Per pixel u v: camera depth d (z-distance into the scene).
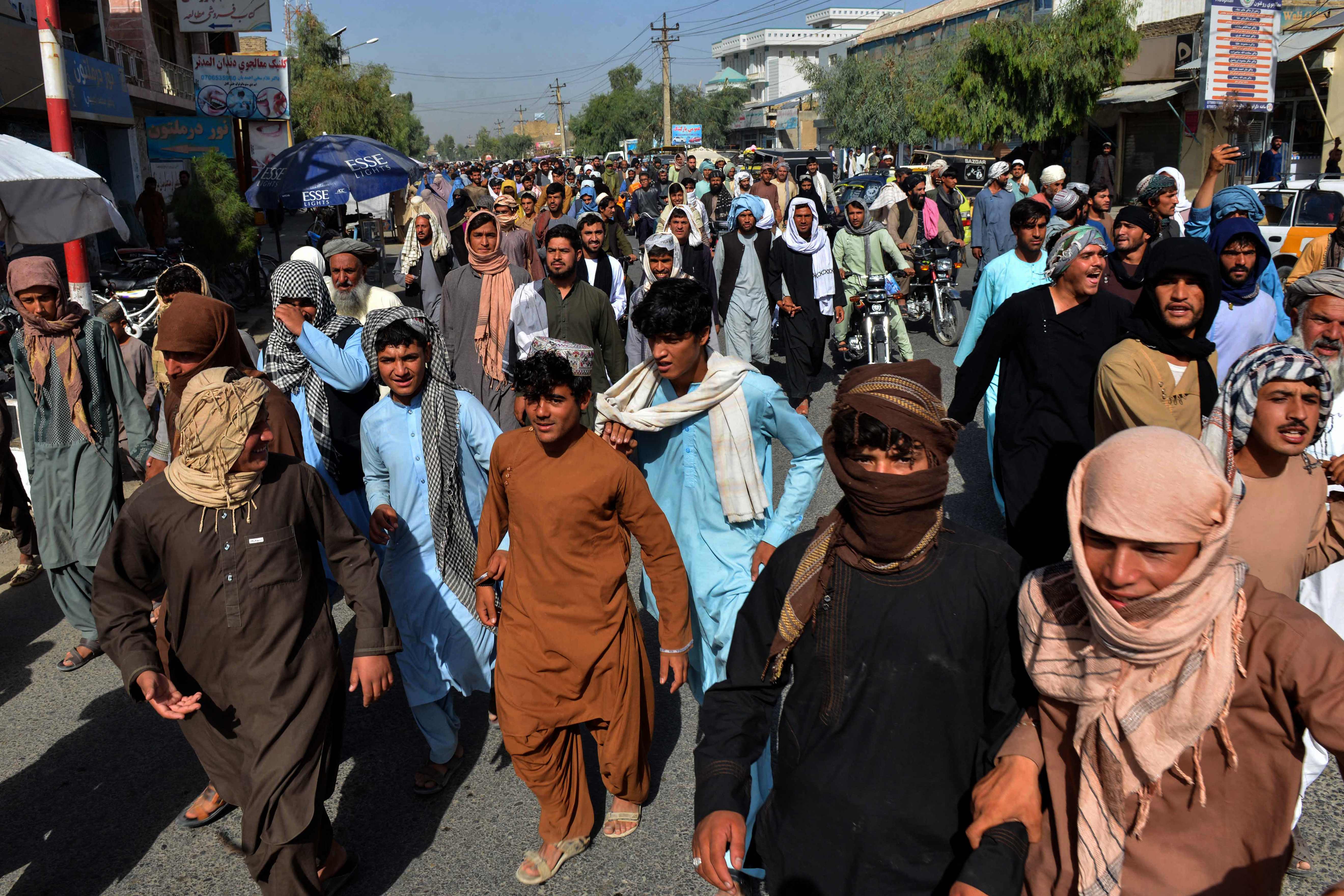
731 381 3.34
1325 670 1.73
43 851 3.62
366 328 4.32
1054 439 3.99
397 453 3.78
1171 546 1.67
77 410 4.85
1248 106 18.84
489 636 3.88
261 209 14.23
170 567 2.84
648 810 3.68
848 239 10.00
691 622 3.60
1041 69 24.02
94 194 6.93
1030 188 15.68
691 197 20.70
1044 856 1.97
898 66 35.38
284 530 2.91
